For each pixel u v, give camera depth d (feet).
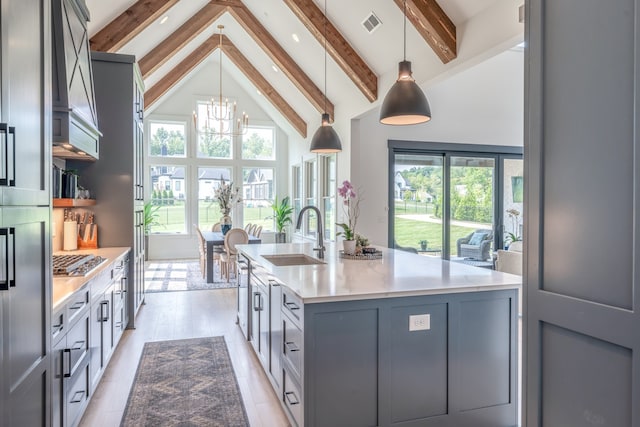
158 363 11.29
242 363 11.28
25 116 4.54
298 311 7.00
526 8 4.37
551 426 4.08
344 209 22.00
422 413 7.28
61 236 12.77
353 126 21.13
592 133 3.62
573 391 3.83
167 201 32.07
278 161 34.47
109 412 8.64
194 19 21.17
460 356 7.48
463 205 24.00
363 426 6.93
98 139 12.58
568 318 3.85
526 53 4.38
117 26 15.29
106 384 9.98
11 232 3.76
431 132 22.98
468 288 7.36
